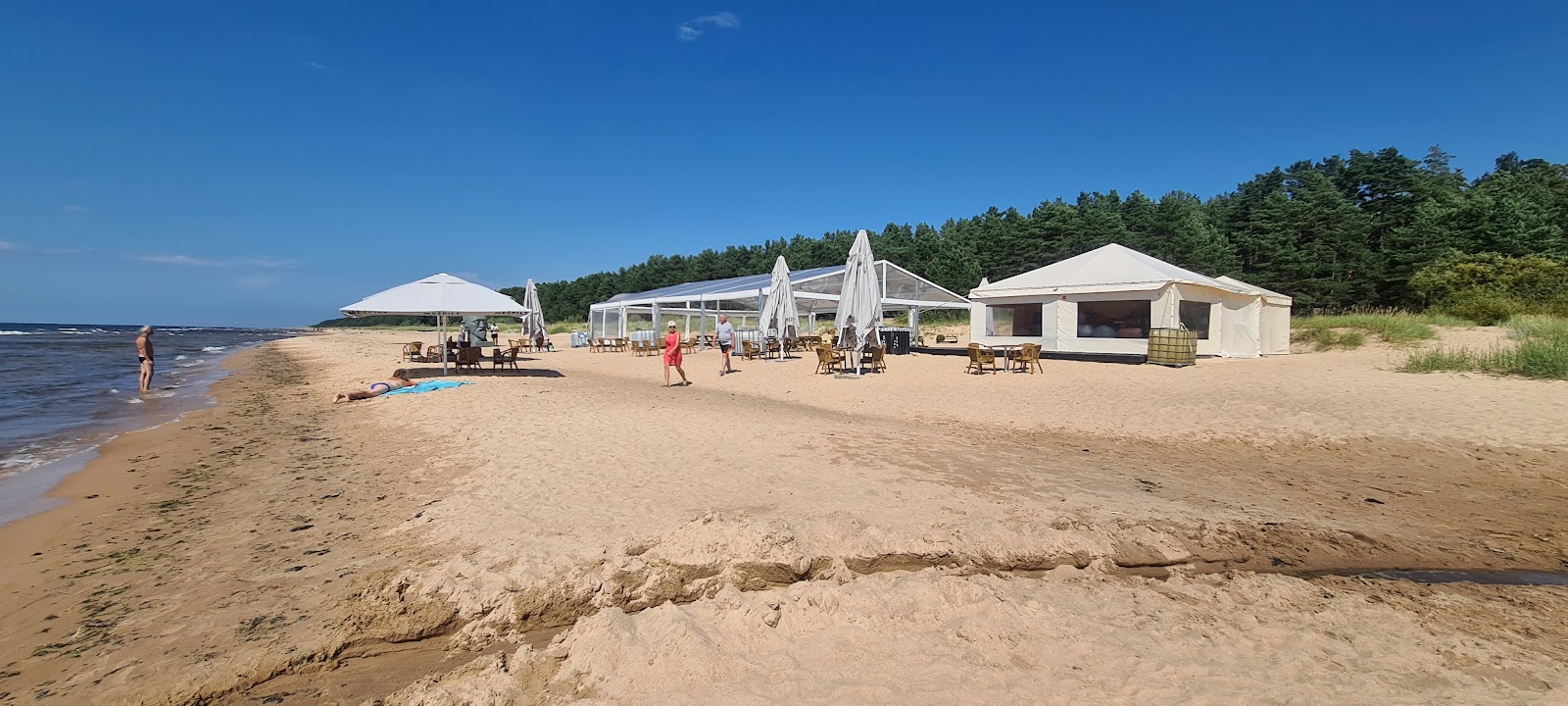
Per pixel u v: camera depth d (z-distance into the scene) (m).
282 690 2.98
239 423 10.31
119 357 28.16
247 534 5.00
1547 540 4.88
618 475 6.24
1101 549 4.51
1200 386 11.90
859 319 15.01
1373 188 45.91
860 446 7.54
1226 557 4.51
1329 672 3.04
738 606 3.53
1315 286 39.12
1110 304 17.09
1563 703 2.77
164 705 2.86
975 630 3.35
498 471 6.54
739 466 6.54
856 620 3.46
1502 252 32.59
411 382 14.27
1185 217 51.28
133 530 5.17
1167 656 3.16
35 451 8.35
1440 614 3.67
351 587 3.98
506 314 15.48
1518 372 11.05
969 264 53.28
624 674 2.99
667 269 83.56
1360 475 6.65
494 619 3.58
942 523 4.84
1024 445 7.89
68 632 3.48
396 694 2.92
